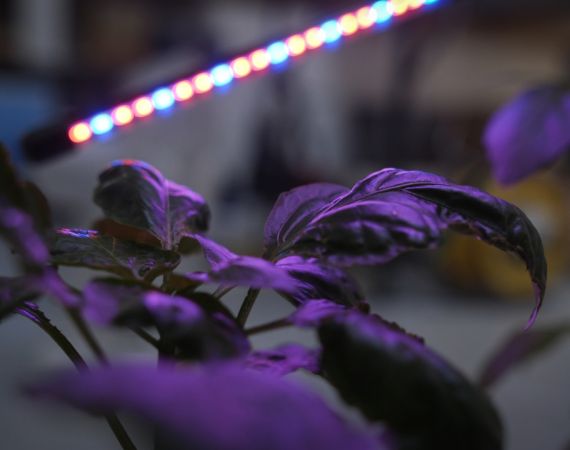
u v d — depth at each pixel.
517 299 2.42
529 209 2.28
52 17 3.70
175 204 0.43
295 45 0.55
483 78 3.42
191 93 0.54
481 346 1.85
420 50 2.40
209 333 0.31
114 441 0.97
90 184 2.03
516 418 1.32
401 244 0.38
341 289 0.41
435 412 0.32
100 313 0.31
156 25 3.70
